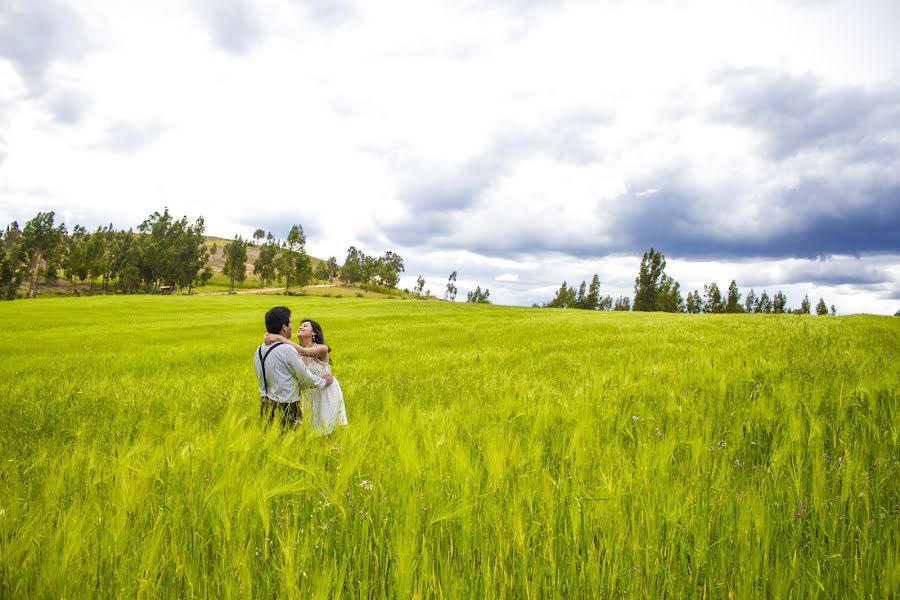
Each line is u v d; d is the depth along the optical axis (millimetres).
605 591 1817
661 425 3932
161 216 169375
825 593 1727
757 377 5480
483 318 39281
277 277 179000
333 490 2477
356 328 29672
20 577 1757
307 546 1947
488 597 1801
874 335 11070
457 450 2791
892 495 2420
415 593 1756
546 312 52031
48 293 139125
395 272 193375
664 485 2318
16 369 12750
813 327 15500
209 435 3299
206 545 2084
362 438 3289
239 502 2242
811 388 4371
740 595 1701
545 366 9789
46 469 3012
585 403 4250
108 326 35031
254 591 1932
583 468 2648
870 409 3646
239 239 165750
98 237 144625
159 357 15648
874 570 1793
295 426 3852
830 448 3072
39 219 133500
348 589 1942
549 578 1916
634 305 126438
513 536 2043
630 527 2049
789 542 2023
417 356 13289
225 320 40875
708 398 4516
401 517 2227
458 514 2115
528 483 2449
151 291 151250
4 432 5078
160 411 6117
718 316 31094
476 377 8547
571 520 2070
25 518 2129
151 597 1775
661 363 7527
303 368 4523
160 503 2344
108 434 4523
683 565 1912
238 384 8289
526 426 3975
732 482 2557
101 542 1963
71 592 1744
